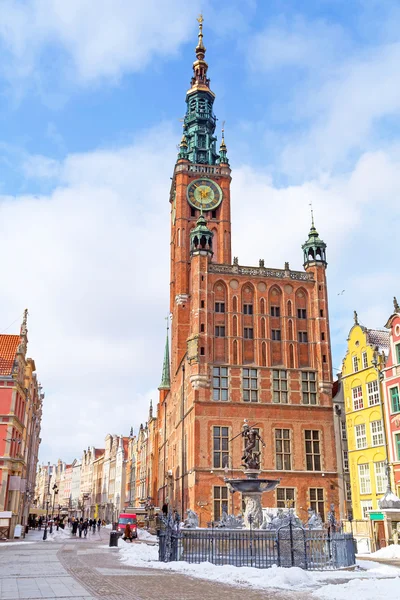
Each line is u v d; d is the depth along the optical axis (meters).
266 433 64.50
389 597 16.38
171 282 100.81
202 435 62.81
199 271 69.00
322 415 66.94
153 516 96.81
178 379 79.06
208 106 108.56
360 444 56.12
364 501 54.59
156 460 113.69
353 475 56.75
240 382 65.94
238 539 27.55
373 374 54.78
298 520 35.31
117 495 162.25
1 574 21.84
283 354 68.69
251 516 37.78
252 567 24.92
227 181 99.56
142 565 27.36
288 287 71.69
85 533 70.00
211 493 60.94
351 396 58.34
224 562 27.34
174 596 16.80
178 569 25.42
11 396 55.62
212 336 67.25
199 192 97.75
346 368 59.53
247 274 70.56
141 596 16.56
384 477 51.69
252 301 70.06
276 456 64.06
